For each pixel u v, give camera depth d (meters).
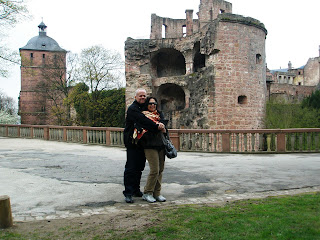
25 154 13.36
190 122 30.38
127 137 6.30
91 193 6.85
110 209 5.74
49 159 11.88
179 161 11.27
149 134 6.12
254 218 4.83
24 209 5.73
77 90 47.09
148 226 4.62
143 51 33.56
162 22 41.38
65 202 6.18
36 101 72.31
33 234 4.43
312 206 5.39
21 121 71.69
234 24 27.50
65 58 56.12
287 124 28.50
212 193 6.87
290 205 5.52
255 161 11.20
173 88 35.72
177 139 14.18
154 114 6.33
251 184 7.62
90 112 45.34
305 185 7.48
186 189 7.20
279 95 49.31
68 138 19.08
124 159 11.87
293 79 85.19
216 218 4.88
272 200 5.96
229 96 27.39
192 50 31.89
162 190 7.15
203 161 11.25
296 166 10.04
